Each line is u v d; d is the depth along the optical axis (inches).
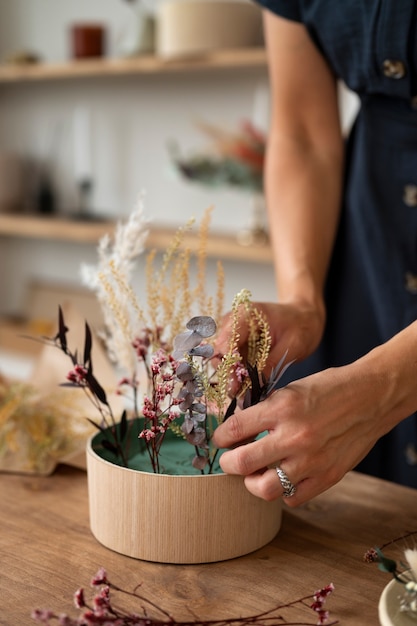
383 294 44.7
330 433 29.8
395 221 44.3
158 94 99.0
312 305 38.2
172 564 30.9
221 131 93.5
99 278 33.4
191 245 88.6
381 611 26.1
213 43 83.4
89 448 32.5
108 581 29.6
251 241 87.2
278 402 29.9
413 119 43.0
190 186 97.6
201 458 31.1
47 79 106.2
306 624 27.4
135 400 34.7
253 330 32.7
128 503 30.9
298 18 42.8
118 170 104.5
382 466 45.7
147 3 97.4
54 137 110.4
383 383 30.5
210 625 27.3
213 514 30.6
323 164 44.8
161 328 34.1
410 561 27.2
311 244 41.7
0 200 110.1
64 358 40.4
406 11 38.9
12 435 38.1
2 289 119.7
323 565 30.9
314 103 45.2
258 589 29.4
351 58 42.1
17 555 31.3
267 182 44.8
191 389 30.0
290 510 34.9
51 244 113.2
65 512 34.6
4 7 113.3
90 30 96.9
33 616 25.5
